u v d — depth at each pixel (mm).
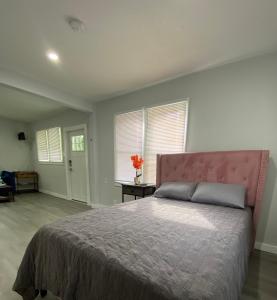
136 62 2508
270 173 2203
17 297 1580
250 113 2309
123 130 3740
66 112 5035
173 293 774
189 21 1735
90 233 1356
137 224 1536
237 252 1183
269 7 1534
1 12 1646
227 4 1524
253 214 2176
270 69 2172
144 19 1727
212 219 1656
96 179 4293
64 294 1174
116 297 924
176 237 1284
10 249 2389
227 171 2379
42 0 1520
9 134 6180
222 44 2078
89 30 1878
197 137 2736
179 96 2906
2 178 5613
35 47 2176
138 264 966
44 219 3531
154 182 3254
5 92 3855
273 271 1887
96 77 2955
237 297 1090
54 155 5594
